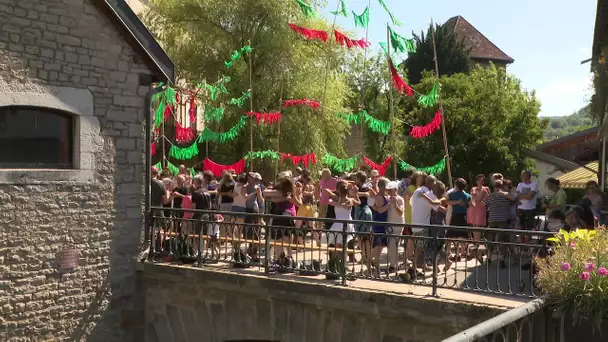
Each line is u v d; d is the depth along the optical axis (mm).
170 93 13492
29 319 8555
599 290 4773
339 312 7703
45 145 8844
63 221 8922
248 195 9836
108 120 9508
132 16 9719
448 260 7707
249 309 8508
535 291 6758
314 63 21844
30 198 8547
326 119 21719
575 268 4895
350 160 15758
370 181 10367
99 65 9375
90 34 9258
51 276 8789
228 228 10391
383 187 8555
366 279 8047
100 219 9367
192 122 20188
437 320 6895
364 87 34031
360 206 8609
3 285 8266
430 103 12969
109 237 9477
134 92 9852
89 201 9234
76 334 9094
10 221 8336
